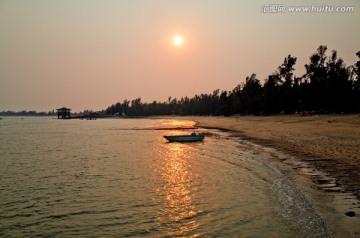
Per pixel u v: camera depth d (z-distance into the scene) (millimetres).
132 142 53125
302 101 99250
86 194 17672
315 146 31453
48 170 26172
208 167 25828
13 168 27484
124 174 23656
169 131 82250
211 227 11906
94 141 55906
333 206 13070
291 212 13055
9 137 67000
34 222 13234
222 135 59781
